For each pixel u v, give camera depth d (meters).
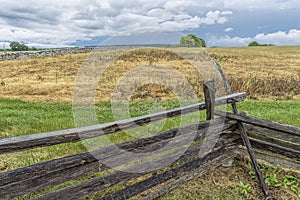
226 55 28.84
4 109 7.34
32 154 4.12
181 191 3.27
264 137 3.55
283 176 3.60
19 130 5.29
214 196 3.18
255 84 12.34
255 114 6.86
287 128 3.03
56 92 10.97
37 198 2.33
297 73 17.86
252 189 3.38
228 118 3.59
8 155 4.10
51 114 6.81
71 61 20.31
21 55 24.41
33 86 12.15
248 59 26.52
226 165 3.88
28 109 7.70
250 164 3.78
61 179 2.33
